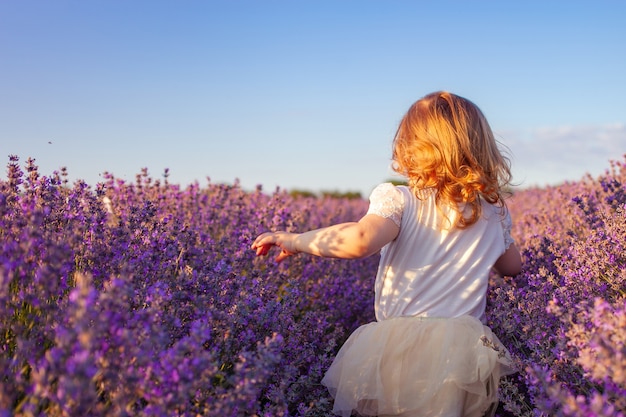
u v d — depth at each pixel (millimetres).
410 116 2771
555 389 1832
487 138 2719
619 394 1729
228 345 2438
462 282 2586
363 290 4406
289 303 3055
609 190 3951
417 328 2500
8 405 1610
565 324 2299
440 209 2598
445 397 2369
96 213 2844
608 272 2844
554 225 4777
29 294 1957
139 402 1905
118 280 1725
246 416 2244
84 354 1447
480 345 2451
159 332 1822
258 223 4629
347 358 2596
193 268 2891
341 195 13898
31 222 2189
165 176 4832
